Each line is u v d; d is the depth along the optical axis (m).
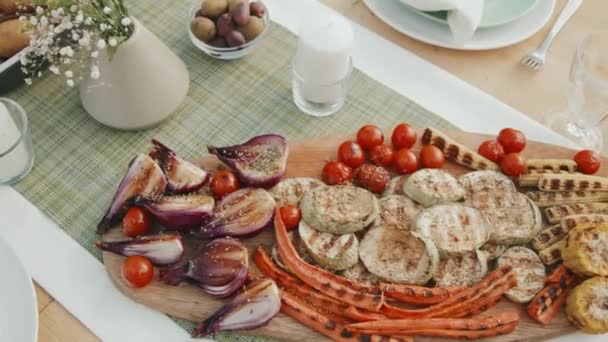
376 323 0.80
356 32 1.15
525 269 0.86
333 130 1.04
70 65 1.02
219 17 1.08
